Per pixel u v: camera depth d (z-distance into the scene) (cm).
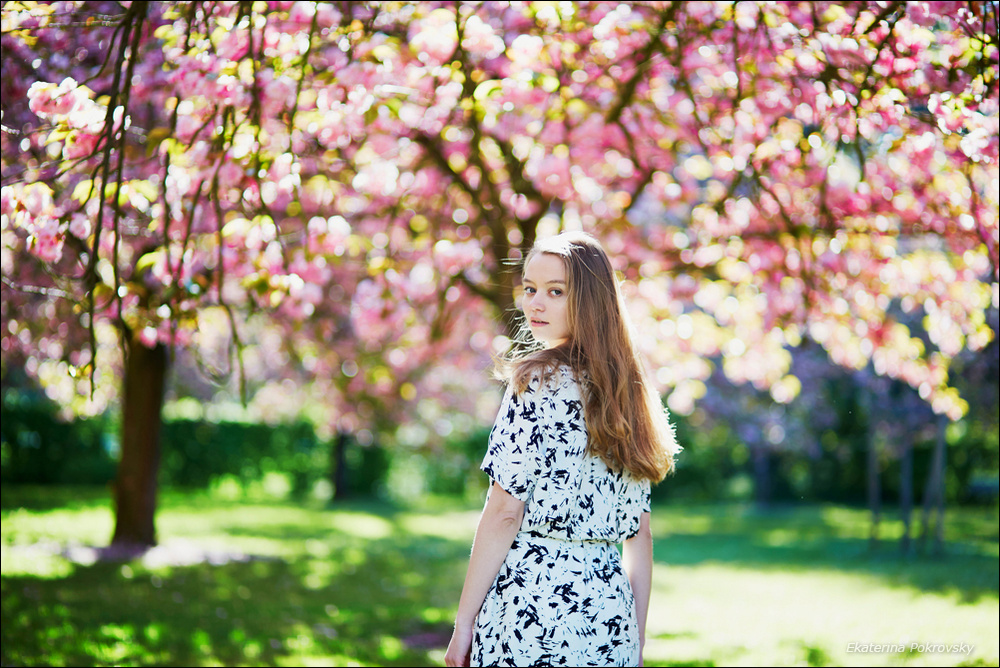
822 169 562
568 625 221
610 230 724
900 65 416
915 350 659
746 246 648
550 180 599
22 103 512
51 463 2078
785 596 911
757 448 2150
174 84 405
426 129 610
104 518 1499
